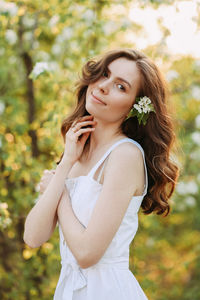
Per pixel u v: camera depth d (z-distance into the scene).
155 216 4.72
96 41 4.13
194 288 5.71
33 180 3.96
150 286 4.21
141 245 4.75
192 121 4.99
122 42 4.33
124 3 3.73
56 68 3.68
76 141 1.62
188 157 4.36
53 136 3.22
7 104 4.52
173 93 4.31
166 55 3.68
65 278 1.63
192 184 4.22
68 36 3.96
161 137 1.70
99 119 1.64
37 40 4.48
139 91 1.60
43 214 1.54
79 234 1.45
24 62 4.41
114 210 1.45
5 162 3.65
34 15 4.14
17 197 4.04
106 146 1.62
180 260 5.68
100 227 1.42
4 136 3.93
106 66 1.58
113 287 1.53
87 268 1.55
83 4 3.68
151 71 1.58
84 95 1.80
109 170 1.50
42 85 4.61
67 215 1.52
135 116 1.67
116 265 1.56
